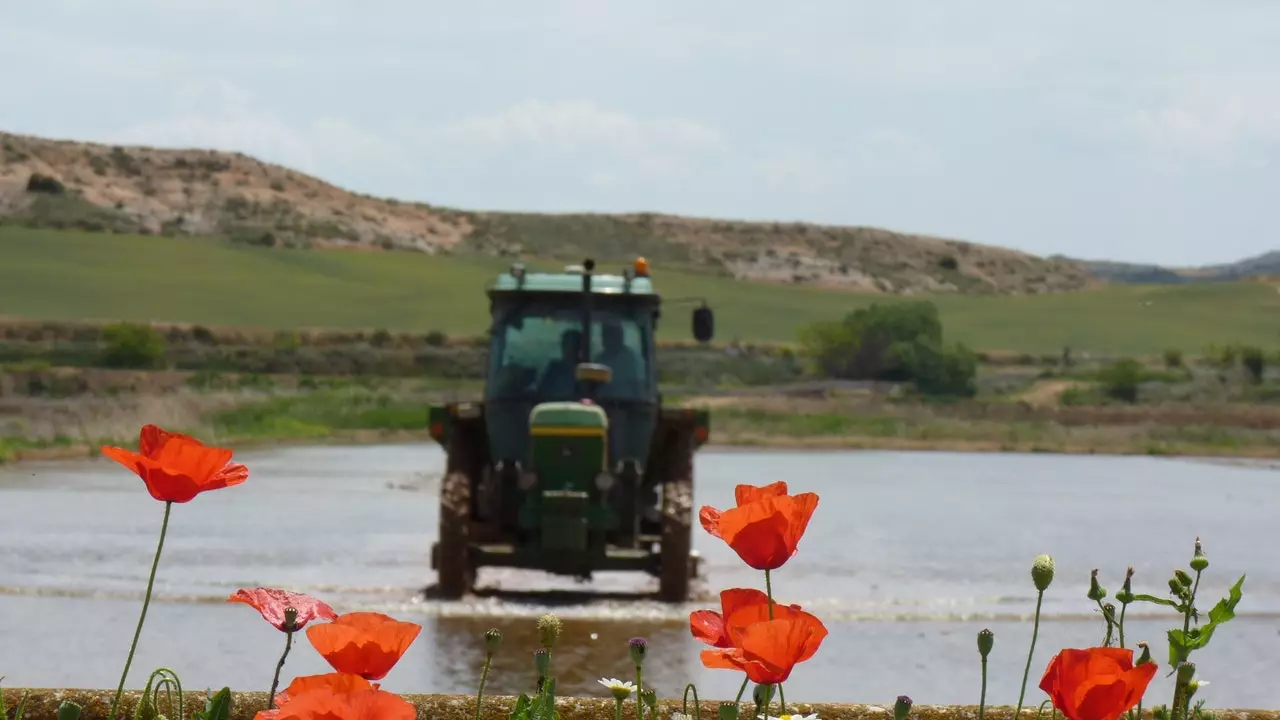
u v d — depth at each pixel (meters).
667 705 15.93
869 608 53.81
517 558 53.38
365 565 61.25
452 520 53.22
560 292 57.00
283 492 98.56
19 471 105.81
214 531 73.00
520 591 55.50
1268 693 39.81
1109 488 128.00
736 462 152.88
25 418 146.25
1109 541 80.19
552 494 52.75
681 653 43.53
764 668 10.20
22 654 40.56
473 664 40.88
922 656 44.47
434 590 53.84
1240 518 97.75
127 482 99.25
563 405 53.84
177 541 68.31
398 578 57.41
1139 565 69.50
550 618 11.99
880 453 188.25
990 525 88.62
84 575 56.16
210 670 39.25
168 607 49.47
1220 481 143.62
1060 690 10.19
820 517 91.44
